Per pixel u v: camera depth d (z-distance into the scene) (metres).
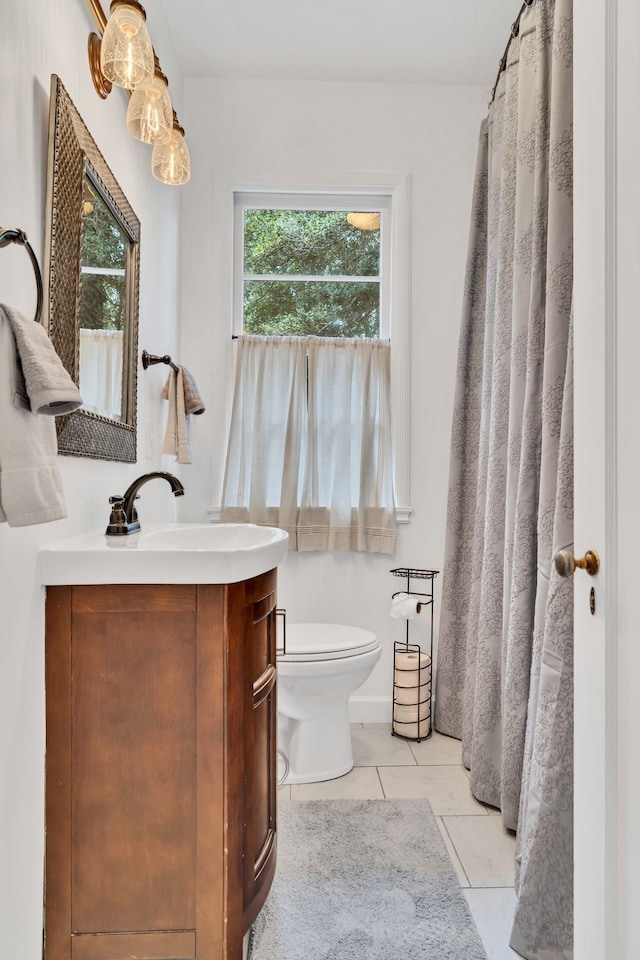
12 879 1.02
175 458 2.55
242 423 2.63
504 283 1.98
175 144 1.64
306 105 2.67
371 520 2.63
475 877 1.55
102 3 1.53
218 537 1.74
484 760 1.93
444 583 2.49
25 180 1.08
